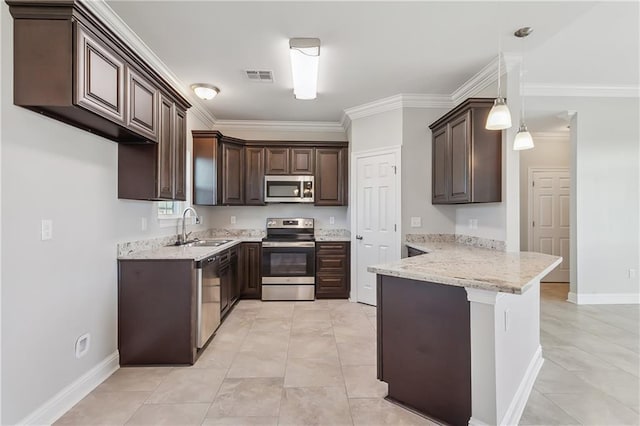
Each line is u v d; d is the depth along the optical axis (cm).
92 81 179
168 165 279
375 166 416
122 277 253
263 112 449
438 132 365
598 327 336
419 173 390
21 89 165
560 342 297
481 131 300
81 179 211
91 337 221
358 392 215
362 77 333
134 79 222
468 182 302
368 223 424
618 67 345
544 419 188
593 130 415
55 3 164
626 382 228
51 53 167
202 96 365
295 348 286
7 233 159
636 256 421
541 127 503
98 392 215
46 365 182
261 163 469
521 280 166
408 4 217
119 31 241
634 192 420
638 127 416
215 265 307
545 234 553
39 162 178
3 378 157
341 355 272
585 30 267
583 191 419
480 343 167
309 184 467
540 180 553
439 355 184
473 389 170
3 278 157
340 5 218
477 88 341
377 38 259
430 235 390
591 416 191
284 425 182
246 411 195
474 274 182
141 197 255
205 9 222
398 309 202
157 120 255
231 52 282
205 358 267
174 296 254
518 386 201
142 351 253
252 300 443
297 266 441
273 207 504
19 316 166
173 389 219
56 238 190
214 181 418
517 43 267
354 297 436
